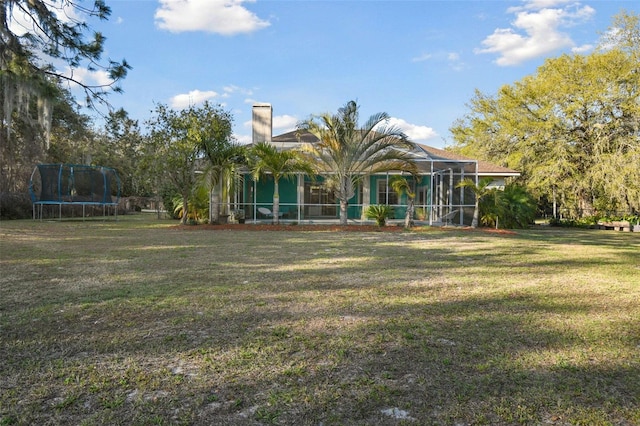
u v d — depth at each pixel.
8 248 9.62
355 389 2.57
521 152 26.17
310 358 3.06
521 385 2.63
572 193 24.08
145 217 27.39
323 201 21.61
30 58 15.14
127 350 3.21
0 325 3.81
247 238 12.57
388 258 8.36
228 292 5.16
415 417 2.24
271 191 21.56
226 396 2.47
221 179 17.64
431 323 3.93
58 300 4.71
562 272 6.86
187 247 10.05
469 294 5.16
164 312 4.25
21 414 2.25
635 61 23.02
